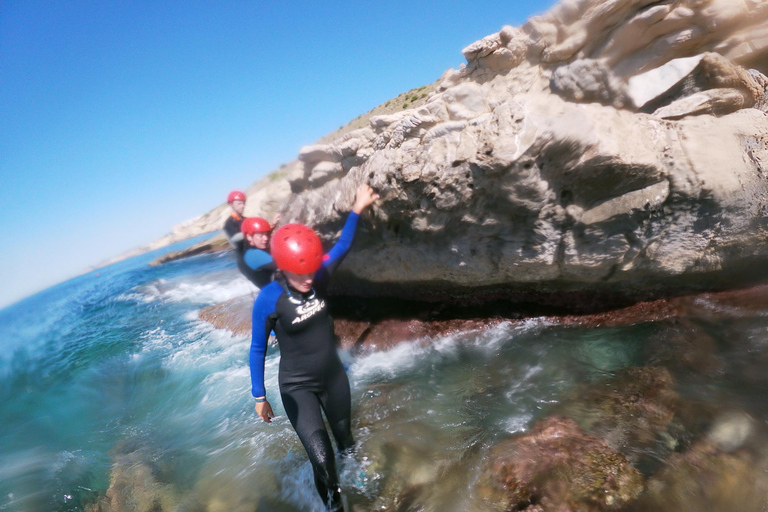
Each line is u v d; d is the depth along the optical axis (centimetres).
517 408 318
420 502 253
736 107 346
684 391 290
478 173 329
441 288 450
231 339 613
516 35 371
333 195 442
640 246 349
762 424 249
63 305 1519
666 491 220
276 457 327
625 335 376
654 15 327
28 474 381
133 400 510
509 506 231
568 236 353
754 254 350
